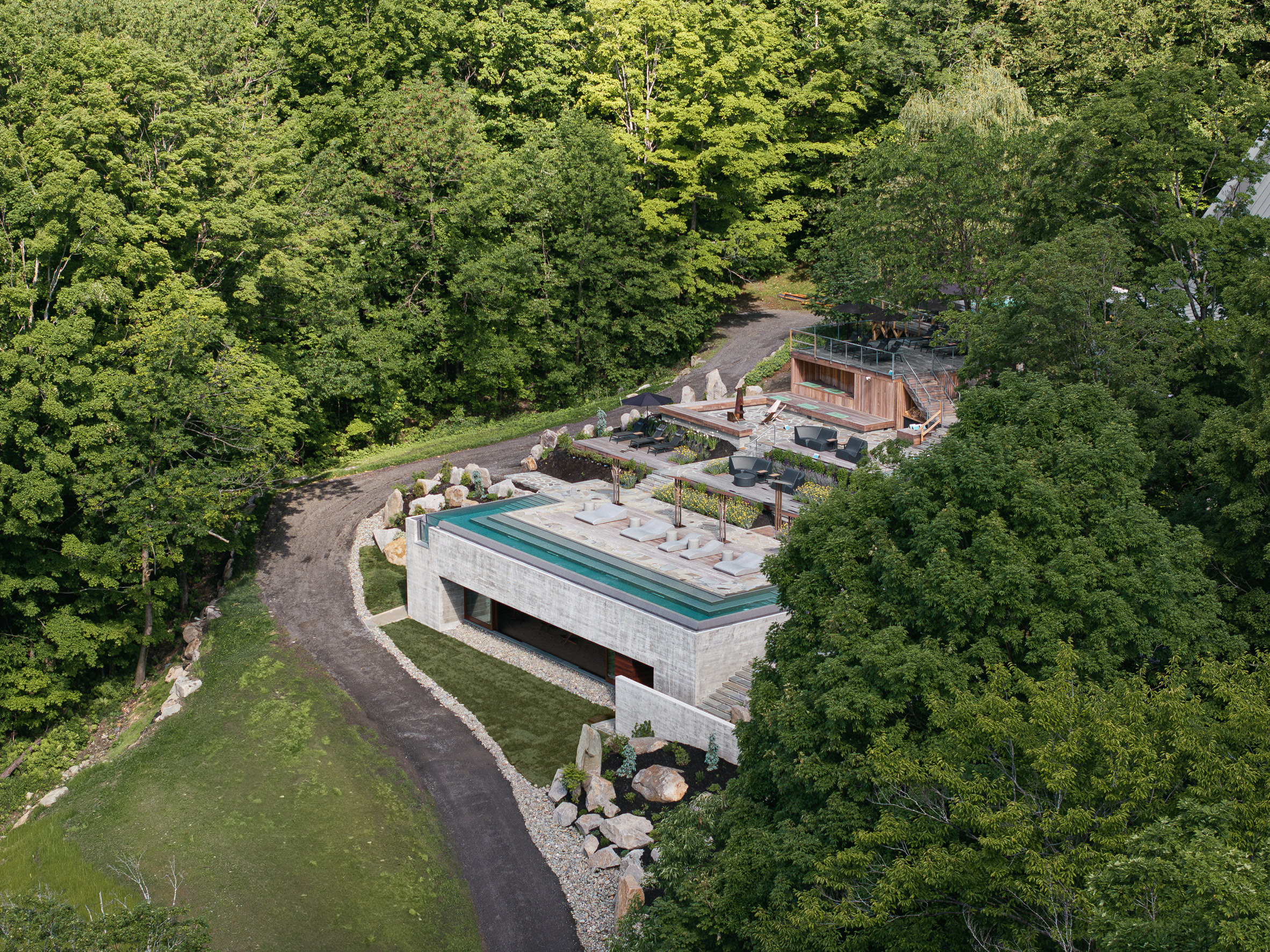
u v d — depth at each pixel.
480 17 74.94
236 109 59.06
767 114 76.44
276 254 51.38
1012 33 84.25
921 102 70.50
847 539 26.12
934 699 20.98
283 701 40.09
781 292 87.81
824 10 84.31
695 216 78.38
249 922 28.88
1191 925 14.04
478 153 65.31
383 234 64.81
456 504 53.19
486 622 46.81
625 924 26.02
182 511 43.34
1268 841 15.25
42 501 39.50
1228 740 19.00
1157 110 41.28
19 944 20.47
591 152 71.75
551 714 39.56
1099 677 23.11
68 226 42.69
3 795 38.72
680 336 78.25
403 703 40.41
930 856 18.41
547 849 32.44
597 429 58.59
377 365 64.62
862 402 56.00
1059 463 25.81
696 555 42.47
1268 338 29.92
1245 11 73.38
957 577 23.56
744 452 51.88
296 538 53.94
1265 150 41.62
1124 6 73.31
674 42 73.88
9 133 41.38
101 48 44.88
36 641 42.97
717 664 36.12
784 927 20.77
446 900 30.33
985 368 38.44
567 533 45.47
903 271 55.16
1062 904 16.73
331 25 69.88
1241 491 28.69
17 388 38.81
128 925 21.52
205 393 43.69
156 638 46.62
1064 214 43.28
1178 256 40.19
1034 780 19.22
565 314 74.94
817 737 23.41
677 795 32.84
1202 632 24.33
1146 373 34.19
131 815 33.97
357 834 32.81
